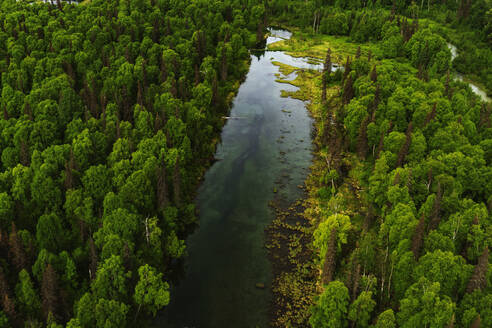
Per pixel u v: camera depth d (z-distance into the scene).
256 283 84.81
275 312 78.00
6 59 152.12
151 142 100.38
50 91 124.75
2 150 104.69
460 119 110.38
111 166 97.50
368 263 77.88
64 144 99.69
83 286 73.44
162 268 85.81
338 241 82.62
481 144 104.31
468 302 62.00
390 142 108.62
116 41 179.25
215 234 98.56
